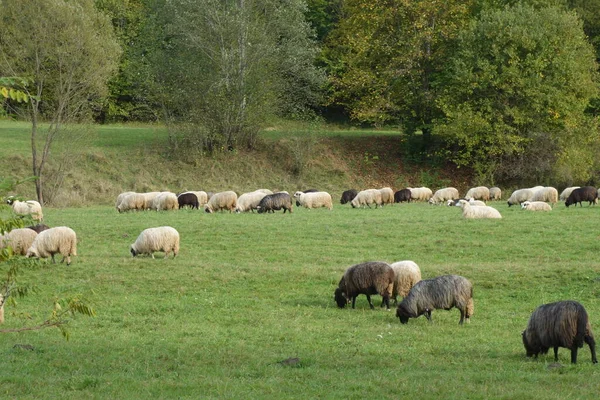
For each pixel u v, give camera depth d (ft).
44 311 72.59
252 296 80.18
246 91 221.05
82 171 199.93
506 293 79.71
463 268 87.04
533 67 208.54
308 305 76.13
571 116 211.61
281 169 224.74
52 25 178.81
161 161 216.13
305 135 232.94
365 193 161.99
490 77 207.41
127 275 86.84
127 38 273.54
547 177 213.66
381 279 72.08
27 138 215.31
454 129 207.31
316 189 215.72
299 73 227.61
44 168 193.26
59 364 52.19
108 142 224.74
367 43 224.74
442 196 181.57
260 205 147.02
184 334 63.62
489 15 218.38
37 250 89.56
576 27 215.31
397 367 50.88
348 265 92.17
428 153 236.63
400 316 66.39
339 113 305.53
